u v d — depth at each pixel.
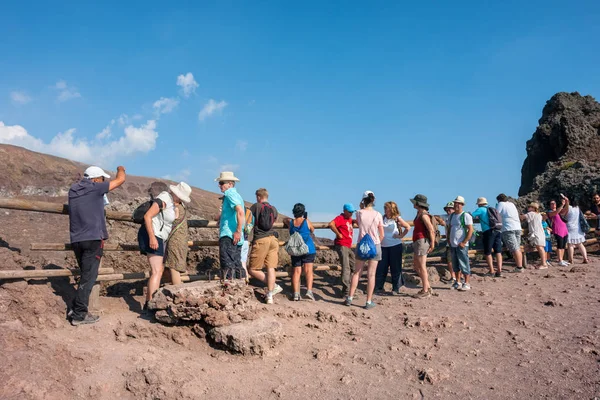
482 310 8.01
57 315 5.78
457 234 9.38
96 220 5.89
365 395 5.08
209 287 6.20
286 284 9.01
